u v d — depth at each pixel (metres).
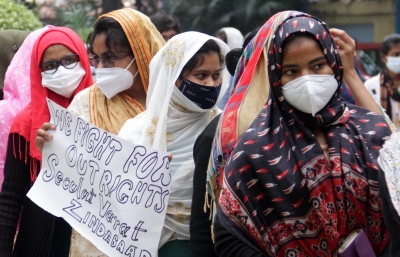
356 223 2.82
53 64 4.21
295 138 2.88
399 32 15.51
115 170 3.47
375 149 2.87
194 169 3.42
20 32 5.52
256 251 2.81
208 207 3.19
